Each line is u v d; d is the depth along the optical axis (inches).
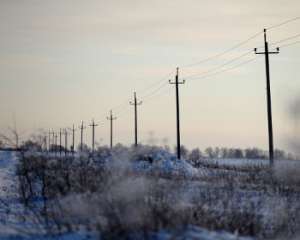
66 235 631.8
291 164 1344.7
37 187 1007.0
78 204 637.3
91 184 791.7
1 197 1031.0
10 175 1510.8
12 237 649.0
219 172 1558.8
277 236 701.3
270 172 1380.4
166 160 1684.3
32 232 667.4
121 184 650.2
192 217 636.1
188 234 538.3
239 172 1637.6
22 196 988.6
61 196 782.5
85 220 638.5
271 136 1819.6
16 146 996.6
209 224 627.8
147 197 667.4
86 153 1021.8
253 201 827.4
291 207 870.4
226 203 753.0
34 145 1025.5
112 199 602.2
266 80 1865.2
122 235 558.9
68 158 1074.1
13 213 823.1
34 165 995.9
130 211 569.6
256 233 661.9
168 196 686.5
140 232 555.5
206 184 1051.9
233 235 569.3
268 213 797.2
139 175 753.0
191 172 1581.0
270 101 1846.7
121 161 779.4
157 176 810.2
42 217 741.9
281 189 1130.0
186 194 803.4
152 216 573.9
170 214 588.1
